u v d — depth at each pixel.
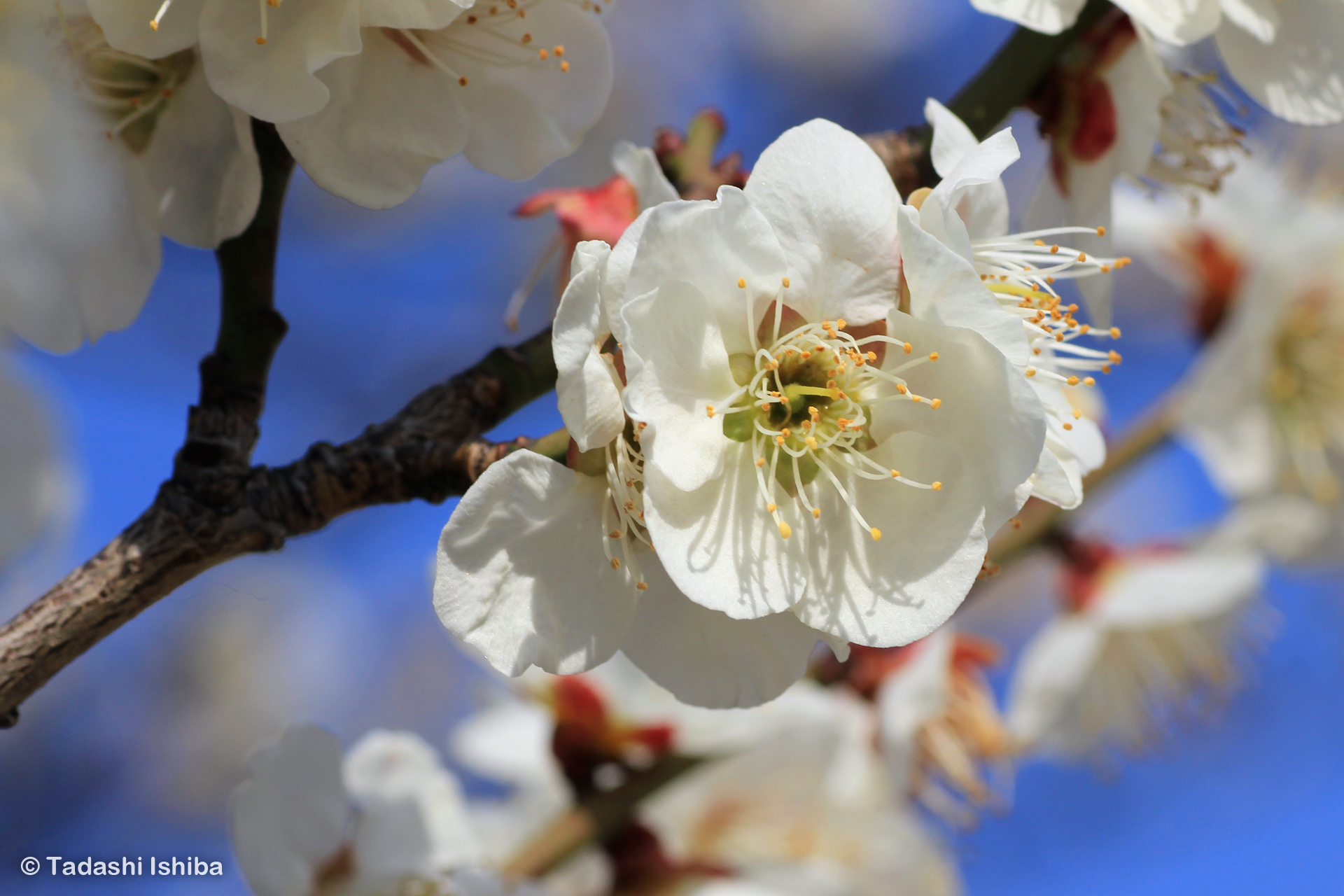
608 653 0.23
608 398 0.23
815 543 0.23
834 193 0.23
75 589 0.23
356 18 0.23
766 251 0.23
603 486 0.23
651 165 0.24
